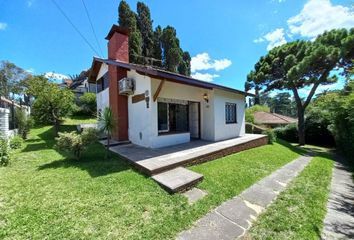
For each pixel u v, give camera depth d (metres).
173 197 3.98
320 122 17.34
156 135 7.89
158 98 8.45
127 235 2.80
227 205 3.90
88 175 5.02
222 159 7.12
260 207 3.91
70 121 17.98
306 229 3.21
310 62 12.29
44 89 11.78
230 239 2.91
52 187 4.30
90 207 3.48
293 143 17.88
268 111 28.19
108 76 10.80
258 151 9.23
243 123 12.27
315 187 5.23
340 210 4.08
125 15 20.22
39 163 6.27
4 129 10.27
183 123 9.76
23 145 9.47
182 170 5.36
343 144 11.68
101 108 12.48
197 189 4.50
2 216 3.18
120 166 5.76
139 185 4.42
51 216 3.18
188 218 3.32
